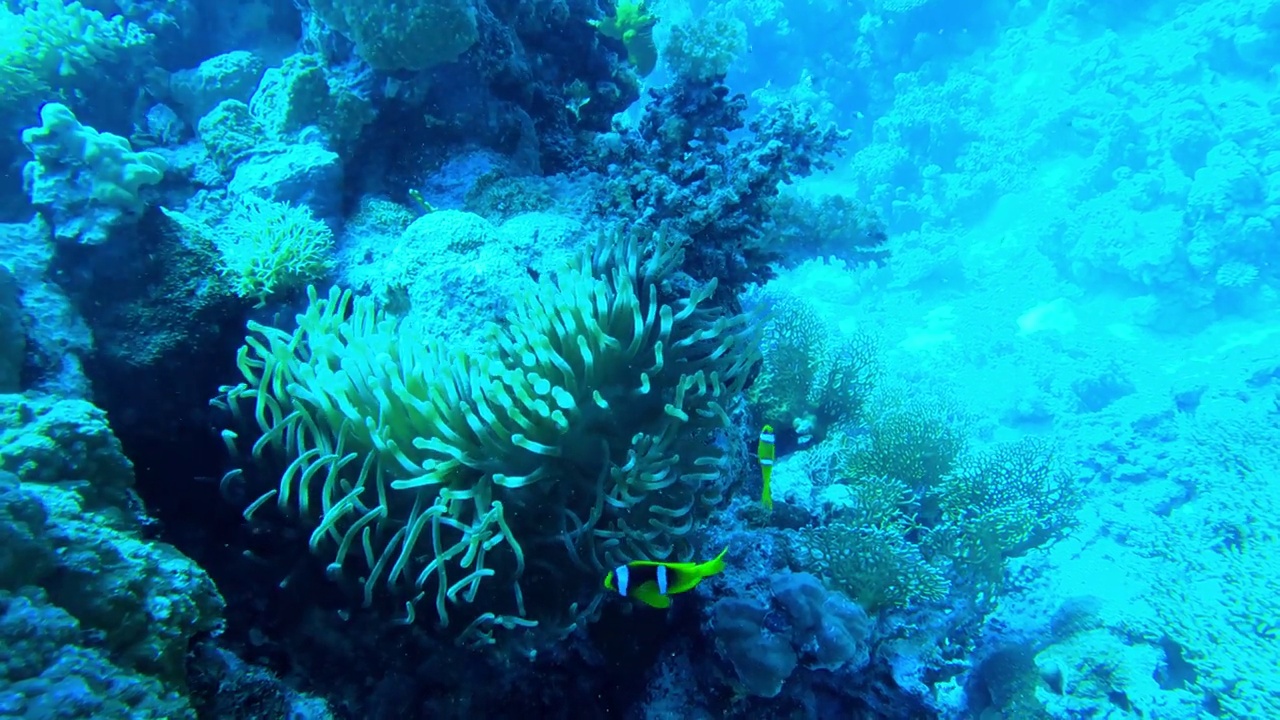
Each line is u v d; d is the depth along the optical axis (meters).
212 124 4.38
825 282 17.27
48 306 3.07
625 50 6.86
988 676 4.77
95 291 3.29
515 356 2.93
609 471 2.82
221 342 3.46
